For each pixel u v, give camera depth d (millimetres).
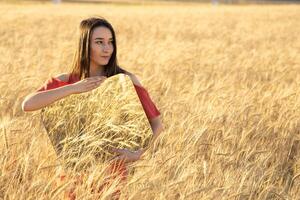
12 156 5105
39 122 6699
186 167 5504
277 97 8484
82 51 4414
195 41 21953
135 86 4492
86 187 4387
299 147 7164
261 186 5434
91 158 4340
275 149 6676
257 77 12094
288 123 7484
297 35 27438
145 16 41250
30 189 4512
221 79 10758
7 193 4645
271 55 15977
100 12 45969
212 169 5594
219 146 6211
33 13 40094
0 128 5551
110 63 4484
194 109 7805
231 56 15914
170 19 38469
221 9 59312
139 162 5363
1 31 24422
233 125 7195
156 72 11414
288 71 12164
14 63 11922
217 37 24688
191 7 67812
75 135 4340
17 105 7973
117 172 4445
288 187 5930
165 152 5871
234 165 5875
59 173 4504
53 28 27531
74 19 34625
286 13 49906
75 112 4328
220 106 7820
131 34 25469
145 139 4340
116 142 4363
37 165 5043
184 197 4641
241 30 29609
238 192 4879
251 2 101312
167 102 8359
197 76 11188
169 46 17703
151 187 4715
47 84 4469
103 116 4320
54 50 16344
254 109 8172
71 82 4488
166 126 7285
